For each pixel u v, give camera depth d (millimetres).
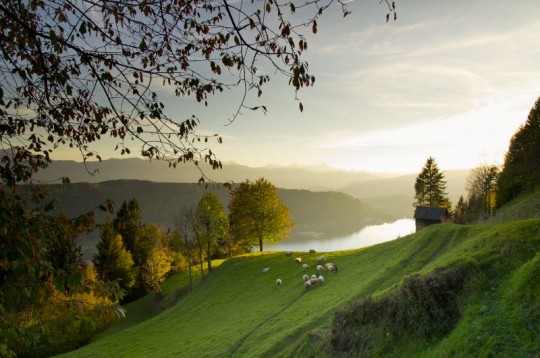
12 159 6883
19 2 6160
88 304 6465
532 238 24391
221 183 7078
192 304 55375
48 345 46094
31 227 5508
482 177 89562
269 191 72875
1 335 6082
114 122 7141
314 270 51594
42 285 5789
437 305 21516
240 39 6055
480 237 29828
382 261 43125
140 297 87125
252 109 6410
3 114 6820
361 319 24172
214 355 31312
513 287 19484
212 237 69438
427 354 19328
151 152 6938
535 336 15914
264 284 52625
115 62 6438
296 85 6227
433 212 71875
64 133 7289
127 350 41125
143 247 96375
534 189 83125
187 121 6840
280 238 74562
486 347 16812
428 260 36062
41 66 6652
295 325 31625
